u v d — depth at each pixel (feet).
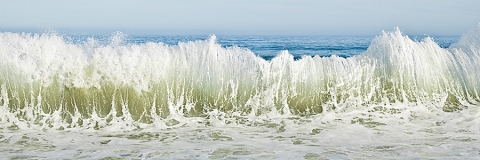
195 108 20.24
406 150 13.65
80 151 13.69
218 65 20.94
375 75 21.53
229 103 20.51
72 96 19.34
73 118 18.76
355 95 21.07
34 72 19.25
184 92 20.30
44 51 19.65
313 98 20.88
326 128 17.74
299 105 20.67
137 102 19.70
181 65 20.63
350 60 21.88
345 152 13.35
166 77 20.26
